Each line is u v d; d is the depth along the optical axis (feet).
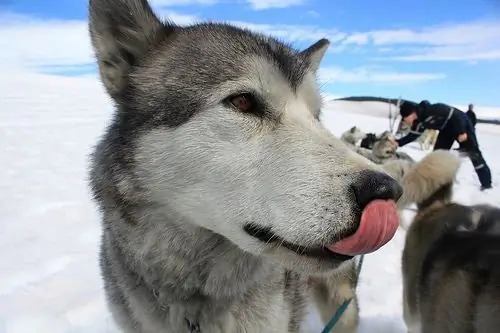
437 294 2.00
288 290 1.65
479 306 1.77
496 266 1.81
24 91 16.75
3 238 3.40
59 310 2.48
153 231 1.43
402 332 2.52
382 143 6.70
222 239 1.42
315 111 1.55
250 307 1.51
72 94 16.67
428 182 2.43
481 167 5.87
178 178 1.37
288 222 1.21
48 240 3.40
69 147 7.16
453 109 6.25
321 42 1.82
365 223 1.15
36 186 4.82
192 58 1.45
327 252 1.21
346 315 2.31
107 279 1.62
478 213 2.30
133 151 1.42
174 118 1.38
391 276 3.13
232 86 1.36
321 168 1.21
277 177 1.25
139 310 1.51
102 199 1.50
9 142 7.31
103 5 1.51
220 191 1.32
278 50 1.51
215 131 1.34
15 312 2.43
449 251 2.10
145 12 1.56
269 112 1.37
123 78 1.55
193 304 1.48
